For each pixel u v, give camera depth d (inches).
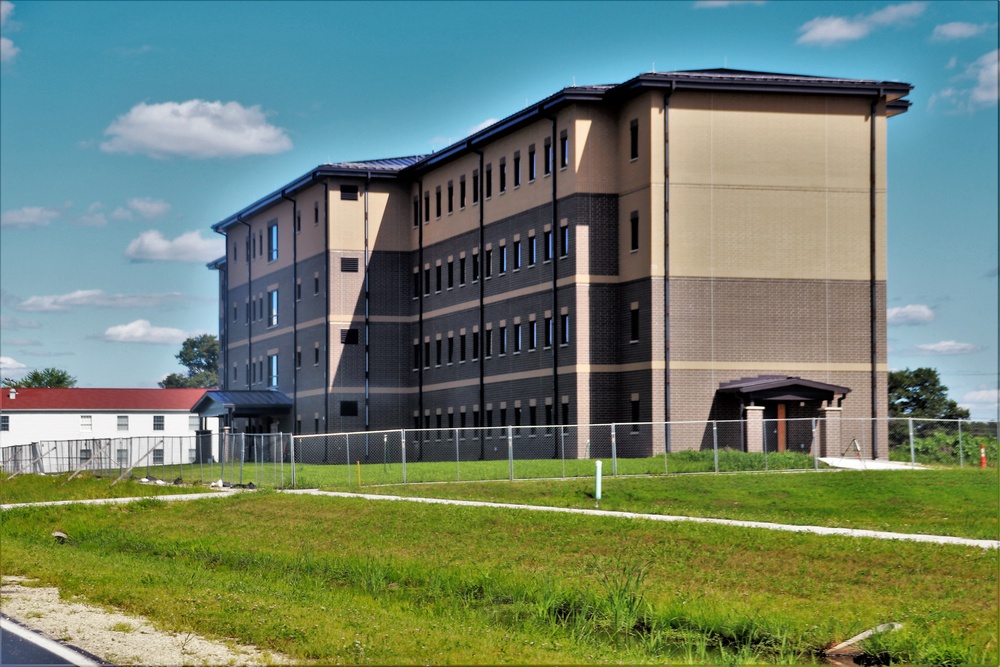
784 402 2092.8
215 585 863.7
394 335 2881.4
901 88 2129.7
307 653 589.9
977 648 681.6
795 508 1422.2
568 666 573.3
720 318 2089.1
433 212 2778.1
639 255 2119.8
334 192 2869.1
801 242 2118.6
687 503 1482.5
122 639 633.0
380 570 966.4
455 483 1754.4
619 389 2175.2
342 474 1999.3
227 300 3629.4
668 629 757.9
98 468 2313.0
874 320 2132.1
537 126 2338.8
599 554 1069.1
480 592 900.6
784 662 674.2
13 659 579.5
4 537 1378.0
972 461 1952.5
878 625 737.6
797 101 2126.0
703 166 2096.5
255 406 3051.2
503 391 2461.9
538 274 2330.2
